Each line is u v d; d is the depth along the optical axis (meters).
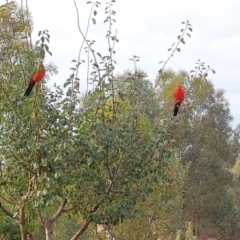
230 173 36.91
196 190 34.03
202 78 7.27
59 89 6.45
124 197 6.66
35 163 6.15
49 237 6.83
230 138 41.66
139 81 7.08
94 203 6.64
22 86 6.39
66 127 6.25
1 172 6.96
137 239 9.81
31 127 6.24
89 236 11.64
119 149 6.61
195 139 32.88
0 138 6.41
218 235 37.16
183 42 7.02
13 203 7.09
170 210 10.32
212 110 35.38
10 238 12.63
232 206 37.69
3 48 6.48
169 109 7.12
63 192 6.55
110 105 6.82
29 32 6.49
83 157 6.38
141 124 6.95
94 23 6.63
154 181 6.70
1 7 6.58
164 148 6.76
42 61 6.21
